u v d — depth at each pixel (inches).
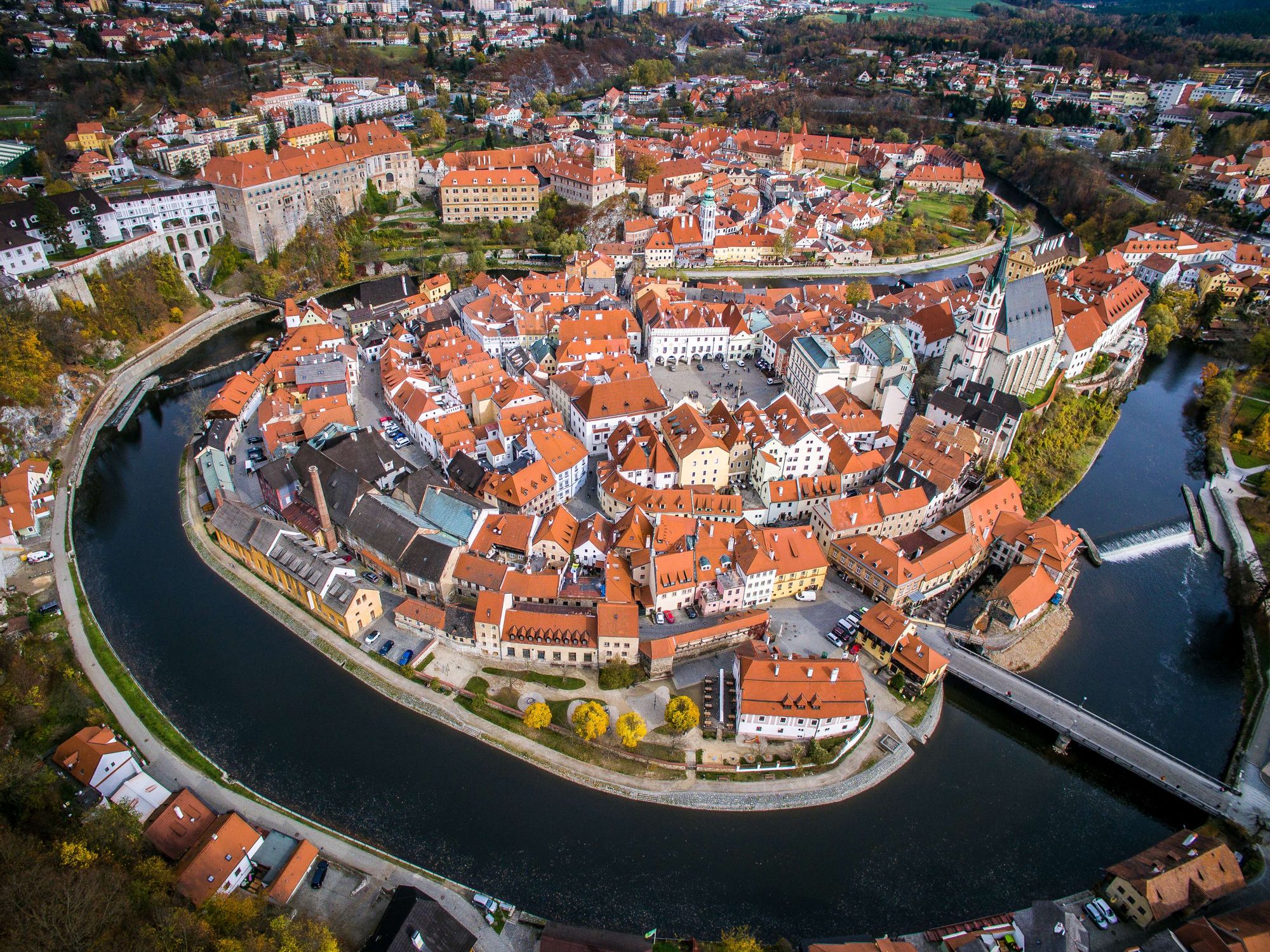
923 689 5078.7
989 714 5103.3
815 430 6505.9
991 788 4621.1
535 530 5821.9
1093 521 7062.0
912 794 4539.9
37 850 3494.1
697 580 5452.8
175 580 5743.1
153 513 6441.9
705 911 3870.6
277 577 5634.8
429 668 5054.1
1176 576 6466.5
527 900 3858.3
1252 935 3513.8
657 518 5885.8
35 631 5137.8
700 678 5088.6
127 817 3720.5
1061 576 6043.3
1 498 6181.1
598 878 3981.3
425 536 5526.6
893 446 7130.9
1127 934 3841.0
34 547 5925.2
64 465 6948.8
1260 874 4133.9
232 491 6338.6
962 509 6215.6
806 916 3885.3
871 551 5782.5
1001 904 4005.9
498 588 5319.9
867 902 3964.1
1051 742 4938.5
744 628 5319.9
